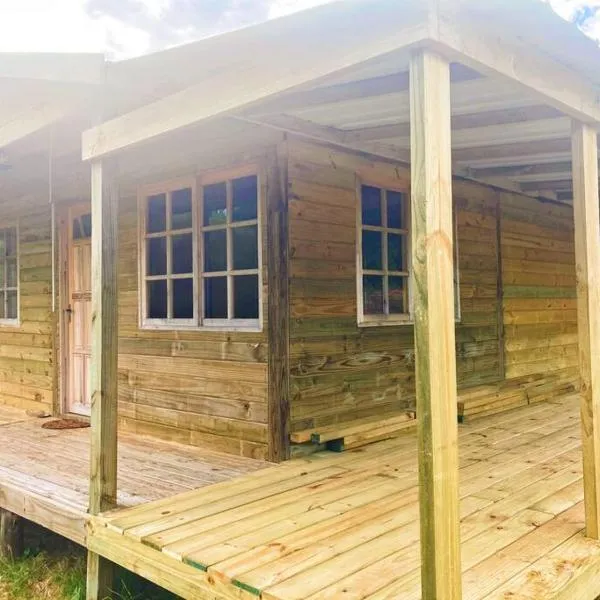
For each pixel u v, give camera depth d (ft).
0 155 15.49
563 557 8.00
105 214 10.18
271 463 13.01
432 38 5.97
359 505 10.15
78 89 10.46
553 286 22.39
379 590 7.13
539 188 20.08
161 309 15.58
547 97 7.76
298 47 7.16
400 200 16.12
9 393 21.09
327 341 13.83
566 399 21.01
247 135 13.48
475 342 18.62
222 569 7.75
